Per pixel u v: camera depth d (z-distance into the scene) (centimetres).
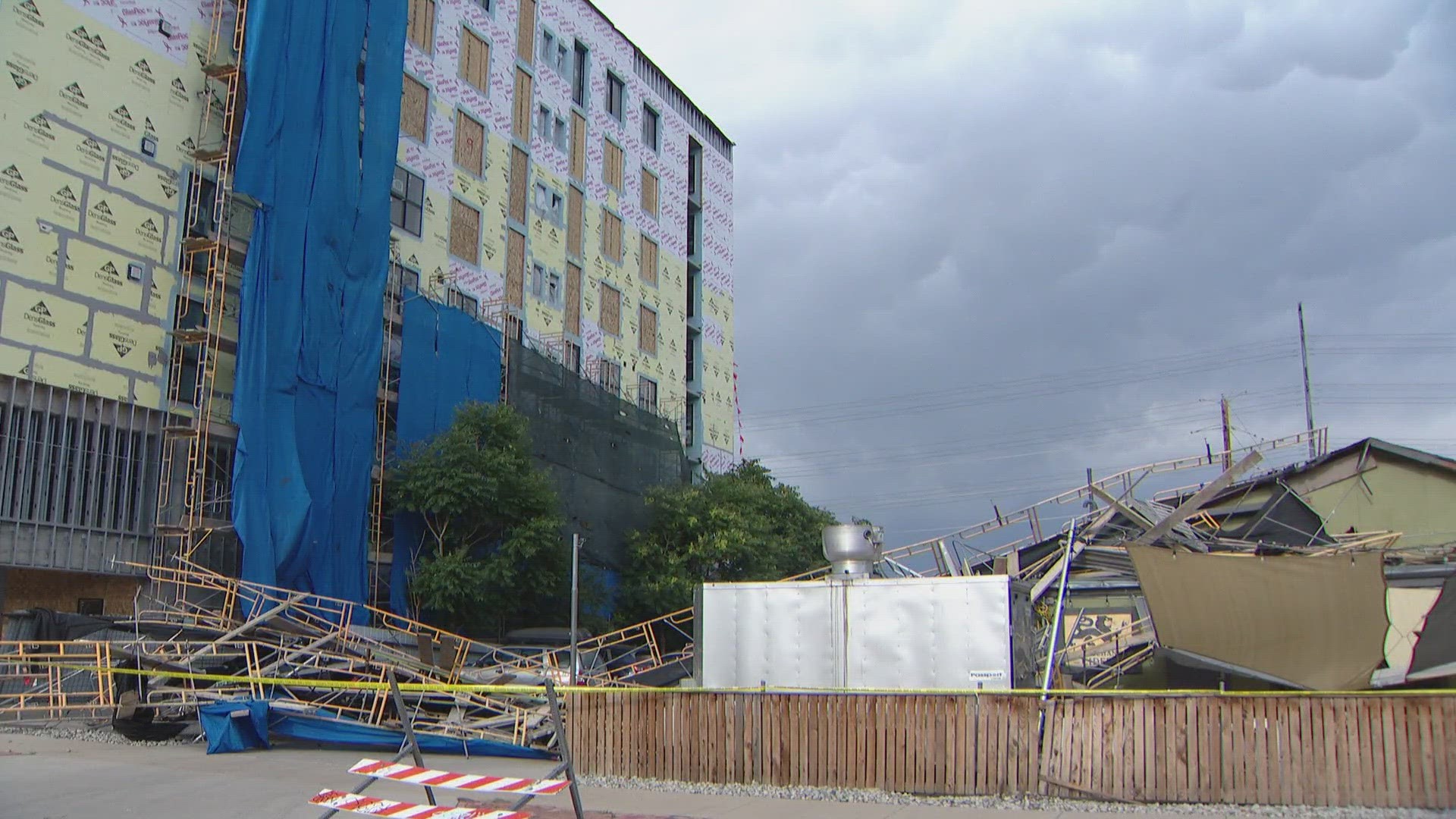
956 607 1611
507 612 3309
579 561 3791
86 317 2695
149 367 2842
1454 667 1583
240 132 3086
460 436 3303
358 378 3188
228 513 2961
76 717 2111
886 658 1628
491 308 4253
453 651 2467
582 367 4853
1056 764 1309
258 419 2842
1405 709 1213
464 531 3334
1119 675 2061
